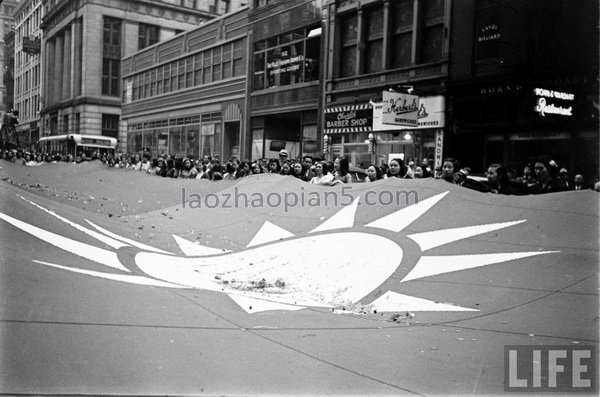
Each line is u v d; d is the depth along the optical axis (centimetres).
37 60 4959
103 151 3591
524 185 837
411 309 490
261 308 484
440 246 620
